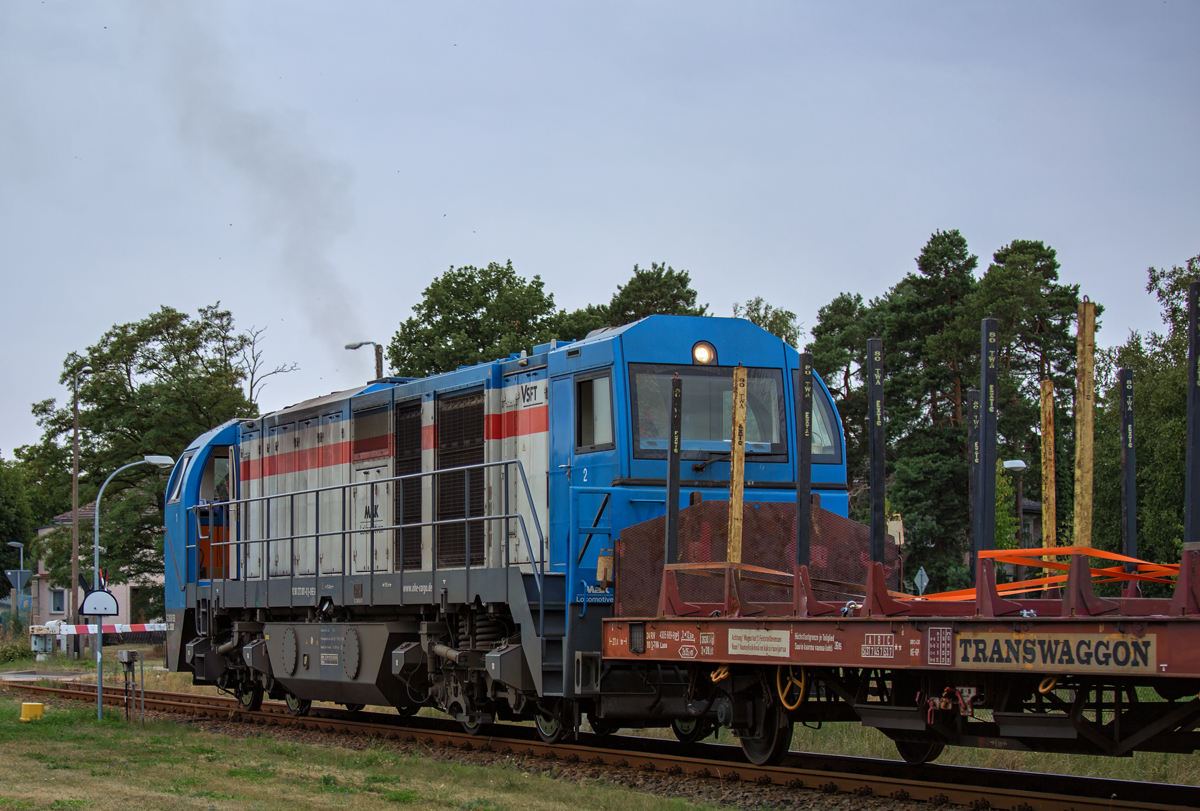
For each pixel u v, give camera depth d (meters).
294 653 18.12
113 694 23.95
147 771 12.52
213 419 47.50
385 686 16.09
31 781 11.62
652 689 12.70
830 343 55.47
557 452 13.48
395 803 10.39
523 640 13.23
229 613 20.75
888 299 60.22
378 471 17.11
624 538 11.85
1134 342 46.28
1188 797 9.61
